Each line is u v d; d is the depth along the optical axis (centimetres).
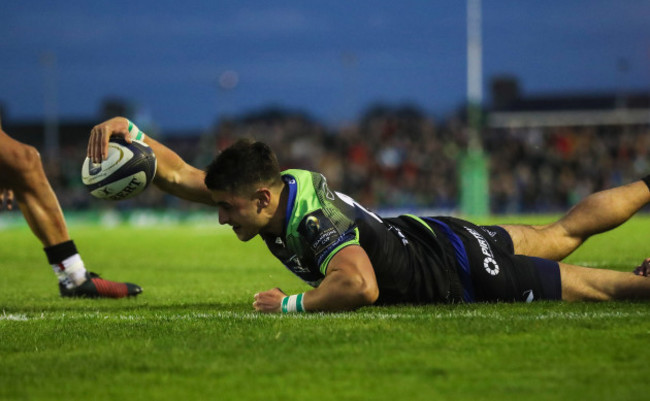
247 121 10756
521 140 6081
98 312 934
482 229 916
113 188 845
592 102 9088
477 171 4425
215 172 787
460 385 527
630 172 5681
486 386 523
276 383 540
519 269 877
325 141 6725
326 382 540
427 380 540
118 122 861
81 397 520
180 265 1809
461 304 870
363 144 6234
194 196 940
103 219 5016
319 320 760
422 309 836
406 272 854
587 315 766
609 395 496
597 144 5984
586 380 532
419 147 6081
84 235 3262
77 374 576
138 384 546
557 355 600
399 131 6303
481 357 598
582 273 887
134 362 606
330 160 6262
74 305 1040
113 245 2595
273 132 6925
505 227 951
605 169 5688
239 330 722
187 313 894
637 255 1739
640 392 501
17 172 1060
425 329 701
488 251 880
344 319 762
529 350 616
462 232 892
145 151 855
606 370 555
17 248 2477
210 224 4772
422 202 5691
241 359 607
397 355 608
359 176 5894
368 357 604
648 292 869
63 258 1111
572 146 5991
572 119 6469
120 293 1122
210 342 670
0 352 663
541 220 3594
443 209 5650
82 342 695
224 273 1575
